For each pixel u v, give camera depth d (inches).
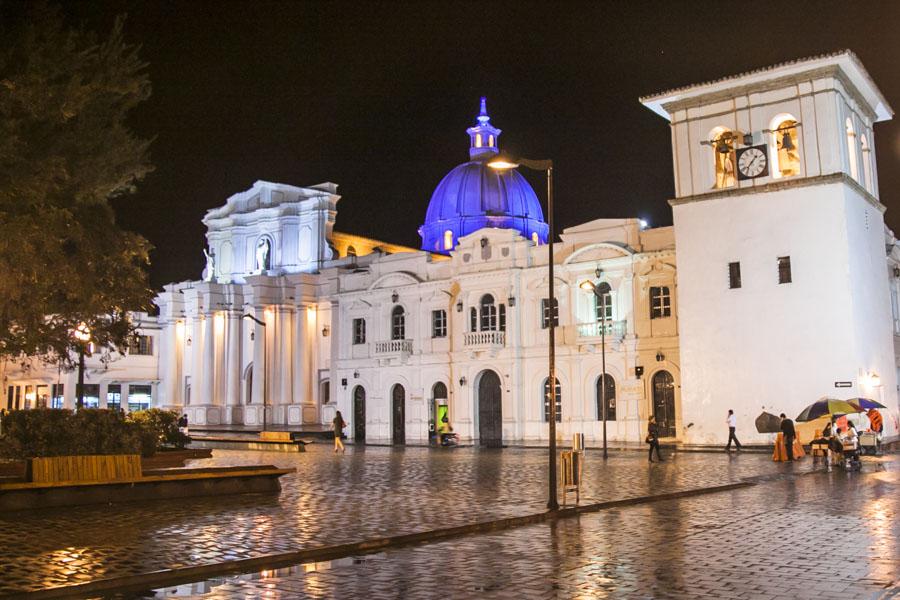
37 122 716.0
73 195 756.0
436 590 399.5
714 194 1576.0
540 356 1851.6
